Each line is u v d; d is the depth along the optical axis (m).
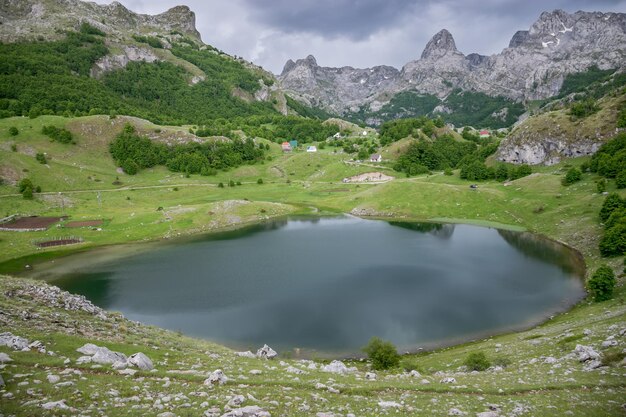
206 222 134.25
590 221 105.25
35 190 152.75
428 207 149.38
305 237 118.44
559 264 87.44
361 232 124.31
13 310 33.97
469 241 111.06
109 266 92.44
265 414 18.55
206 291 74.56
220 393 21.50
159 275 85.06
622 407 22.28
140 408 18.30
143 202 161.88
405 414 20.78
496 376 30.45
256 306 66.94
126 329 39.62
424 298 69.62
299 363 37.91
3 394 18.14
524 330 56.44
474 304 66.75
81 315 40.34
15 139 182.50
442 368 41.38
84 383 20.55
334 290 73.94
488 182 176.75
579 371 29.42
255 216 145.75
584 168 148.62
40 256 101.50
